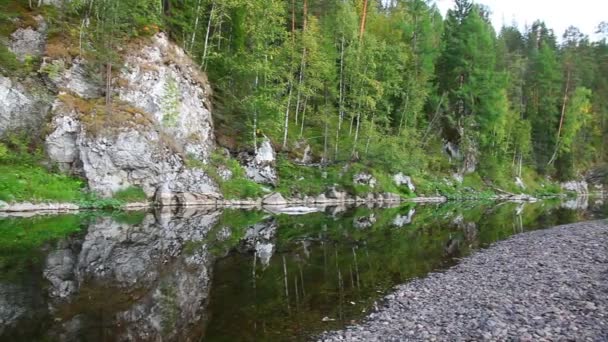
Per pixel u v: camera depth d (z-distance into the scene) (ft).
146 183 110.83
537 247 68.64
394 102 197.98
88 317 34.91
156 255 58.95
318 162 159.53
